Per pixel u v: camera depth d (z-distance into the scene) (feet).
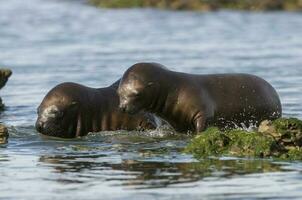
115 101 241.96
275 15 595.88
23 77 346.74
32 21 579.48
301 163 188.75
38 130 235.81
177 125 233.76
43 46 452.35
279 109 244.01
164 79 230.27
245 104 236.22
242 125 237.66
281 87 308.19
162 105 230.89
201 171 182.91
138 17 595.06
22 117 262.26
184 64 374.84
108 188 170.19
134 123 239.91
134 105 228.02
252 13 613.11
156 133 234.58
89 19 588.50
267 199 160.45
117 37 488.85
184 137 228.63
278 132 201.98
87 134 237.66
